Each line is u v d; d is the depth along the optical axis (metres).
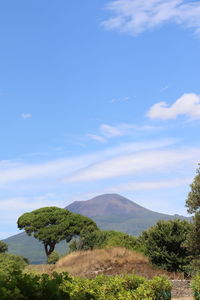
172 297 20.84
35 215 70.31
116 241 36.34
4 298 4.61
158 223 32.00
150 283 17.08
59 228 68.19
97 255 32.53
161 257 30.56
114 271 28.84
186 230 30.70
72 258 33.84
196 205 26.48
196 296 18.92
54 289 4.94
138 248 34.38
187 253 30.16
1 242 61.75
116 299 13.95
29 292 4.83
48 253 70.00
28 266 32.97
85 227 69.38
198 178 26.69
